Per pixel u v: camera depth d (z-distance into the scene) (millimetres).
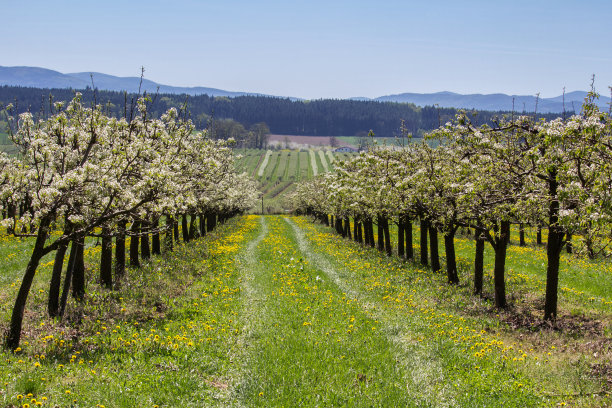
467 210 17844
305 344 12547
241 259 29922
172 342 12250
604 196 10172
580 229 12328
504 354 12141
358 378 10484
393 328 14484
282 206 139875
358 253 34531
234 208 68312
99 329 13781
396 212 24688
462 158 17969
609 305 20172
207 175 26766
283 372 10484
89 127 13945
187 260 27688
